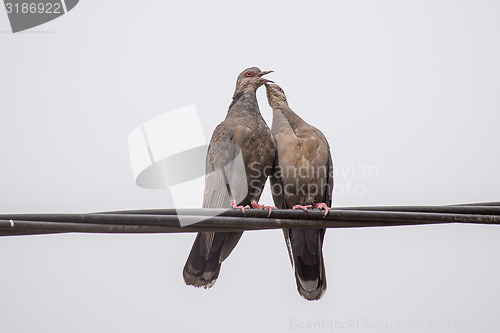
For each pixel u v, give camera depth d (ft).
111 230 26.03
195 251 37.58
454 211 29.94
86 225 25.62
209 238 36.45
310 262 39.63
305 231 39.45
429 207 29.96
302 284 39.83
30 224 24.59
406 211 29.89
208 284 37.76
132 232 26.40
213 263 37.78
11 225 24.29
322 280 39.65
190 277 37.88
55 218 25.02
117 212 26.86
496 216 30.09
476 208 29.96
